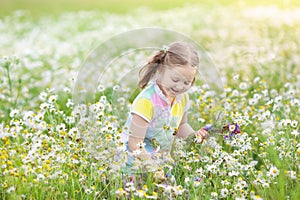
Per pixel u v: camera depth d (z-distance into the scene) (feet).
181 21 42.14
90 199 10.89
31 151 11.50
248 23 38.01
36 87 21.57
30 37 36.99
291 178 11.32
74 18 48.39
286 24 36.14
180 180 11.97
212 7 50.55
